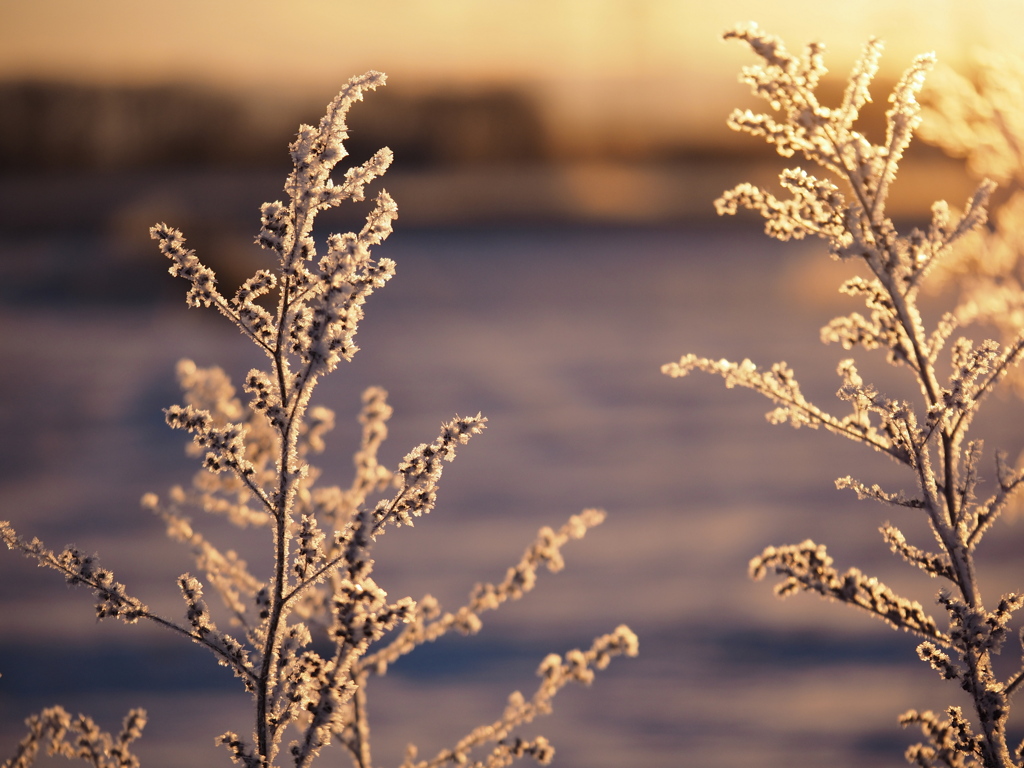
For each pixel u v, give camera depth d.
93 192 38.47
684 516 11.04
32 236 36.59
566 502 11.83
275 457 2.15
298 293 1.57
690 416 16.11
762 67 1.72
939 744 1.74
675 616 8.14
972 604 1.67
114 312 27.33
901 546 1.74
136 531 10.41
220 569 2.19
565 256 37.69
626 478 12.78
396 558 9.83
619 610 8.34
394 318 26.11
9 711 6.30
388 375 19.48
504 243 41.56
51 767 4.15
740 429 15.23
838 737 5.88
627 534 10.45
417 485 1.54
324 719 1.53
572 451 14.24
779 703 6.38
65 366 21.03
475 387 18.38
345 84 1.58
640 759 5.65
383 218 1.57
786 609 8.27
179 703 6.45
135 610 1.56
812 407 1.77
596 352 21.20
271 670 1.55
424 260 37.25
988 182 1.74
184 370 2.19
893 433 1.73
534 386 18.45
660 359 20.14
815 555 1.73
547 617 8.26
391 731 6.09
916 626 1.67
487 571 9.34
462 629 2.07
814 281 27.08
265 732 1.54
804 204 1.76
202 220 31.45
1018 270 2.56
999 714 1.64
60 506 11.59
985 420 12.04
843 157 1.73
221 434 1.55
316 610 2.11
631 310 26.03
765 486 12.10
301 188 1.56
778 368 1.78
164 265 29.45
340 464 12.61
